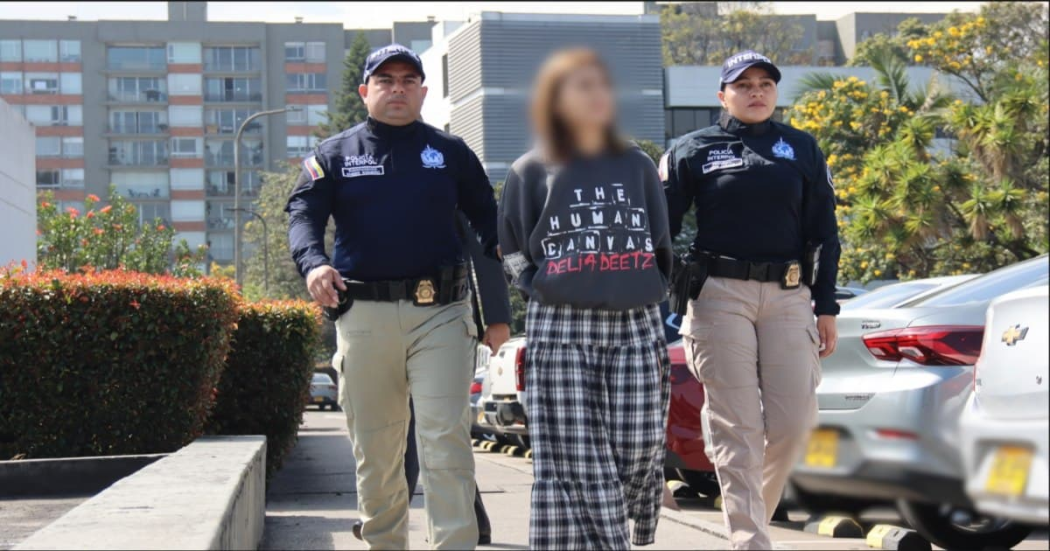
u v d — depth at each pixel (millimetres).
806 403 4527
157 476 4645
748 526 4422
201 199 91938
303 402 10125
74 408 7164
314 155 4492
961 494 3016
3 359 7047
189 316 7355
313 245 4332
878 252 22922
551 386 3738
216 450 6027
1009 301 3514
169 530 3199
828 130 26188
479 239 4512
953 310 4859
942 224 19750
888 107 25984
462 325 4387
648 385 3760
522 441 12523
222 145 92688
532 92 3805
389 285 4332
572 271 3701
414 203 4395
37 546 2914
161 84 91500
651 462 3803
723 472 4535
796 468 3340
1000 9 41625
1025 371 3299
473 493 4352
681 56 71688
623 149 3791
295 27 93812
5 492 6758
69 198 90125
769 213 4559
